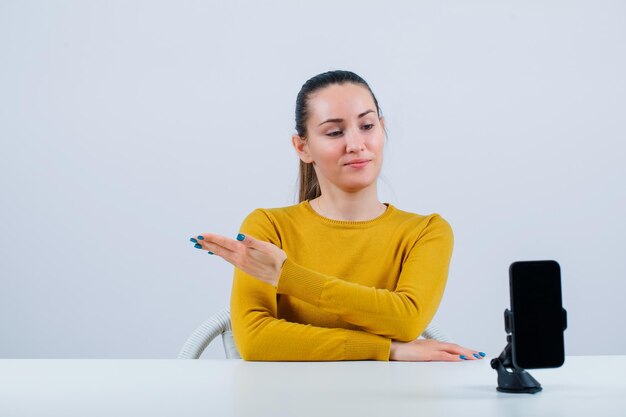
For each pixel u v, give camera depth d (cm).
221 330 181
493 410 84
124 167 339
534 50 338
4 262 338
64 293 338
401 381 107
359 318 150
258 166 337
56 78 340
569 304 338
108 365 129
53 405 90
